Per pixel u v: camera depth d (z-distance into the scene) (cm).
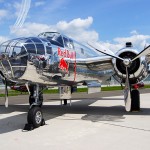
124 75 960
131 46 980
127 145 558
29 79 777
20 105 1389
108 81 1353
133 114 1001
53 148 542
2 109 1198
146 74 994
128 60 887
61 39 912
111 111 1100
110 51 977
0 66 763
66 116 964
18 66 755
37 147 551
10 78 773
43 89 932
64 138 625
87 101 1616
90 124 796
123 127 748
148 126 762
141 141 591
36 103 773
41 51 798
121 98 1877
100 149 530
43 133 680
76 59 968
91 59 996
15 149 538
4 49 761
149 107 1244
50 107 1273
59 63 859
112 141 592
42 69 795
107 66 1055
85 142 585
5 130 724
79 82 1038
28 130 719
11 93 2866
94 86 1070
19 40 786
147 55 941
